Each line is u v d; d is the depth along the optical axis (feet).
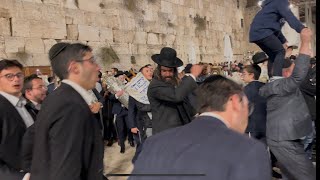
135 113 18.49
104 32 46.24
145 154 5.39
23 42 35.78
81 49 7.13
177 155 4.93
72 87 6.91
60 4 40.40
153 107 12.37
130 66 49.70
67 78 7.04
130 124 18.53
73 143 6.34
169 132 5.48
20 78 10.57
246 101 5.65
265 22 12.49
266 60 15.03
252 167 4.46
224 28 79.77
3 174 9.52
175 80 12.60
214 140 4.85
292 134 11.37
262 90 12.25
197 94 5.66
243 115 5.56
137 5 52.34
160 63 12.05
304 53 10.52
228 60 64.44
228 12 82.12
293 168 11.63
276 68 12.35
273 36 12.45
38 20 37.58
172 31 60.75
